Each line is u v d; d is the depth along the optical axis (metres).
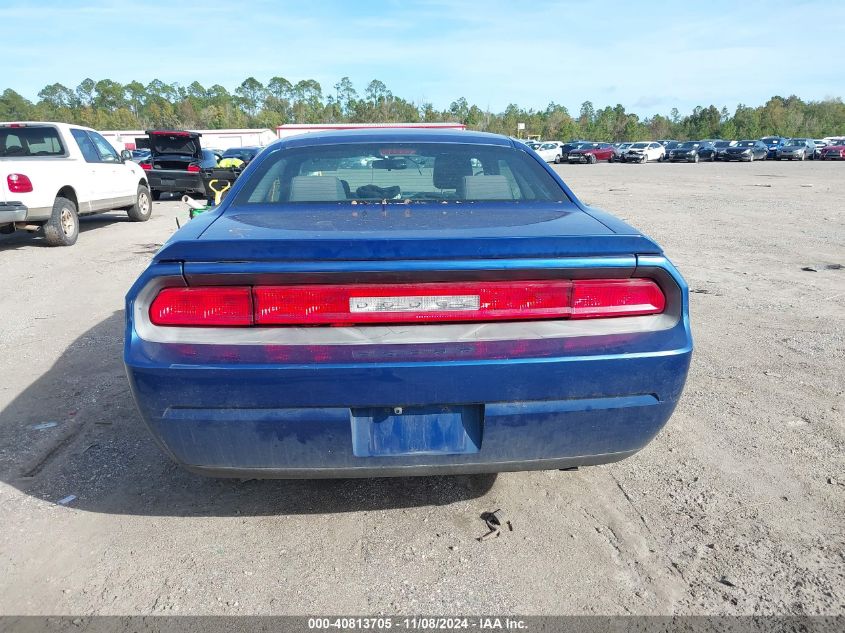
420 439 2.14
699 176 27.80
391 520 2.59
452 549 2.40
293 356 2.01
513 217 2.52
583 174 30.19
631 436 2.23
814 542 2.41
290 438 2.08
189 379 2.01
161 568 2.29
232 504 2.71
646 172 31.72
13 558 2.34
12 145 9.70
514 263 2.06
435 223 2.36
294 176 2.94
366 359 2.01
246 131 45.59
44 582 2.22
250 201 2.82
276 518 2.61
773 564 2.29
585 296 2.13
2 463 3.03
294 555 2.37
